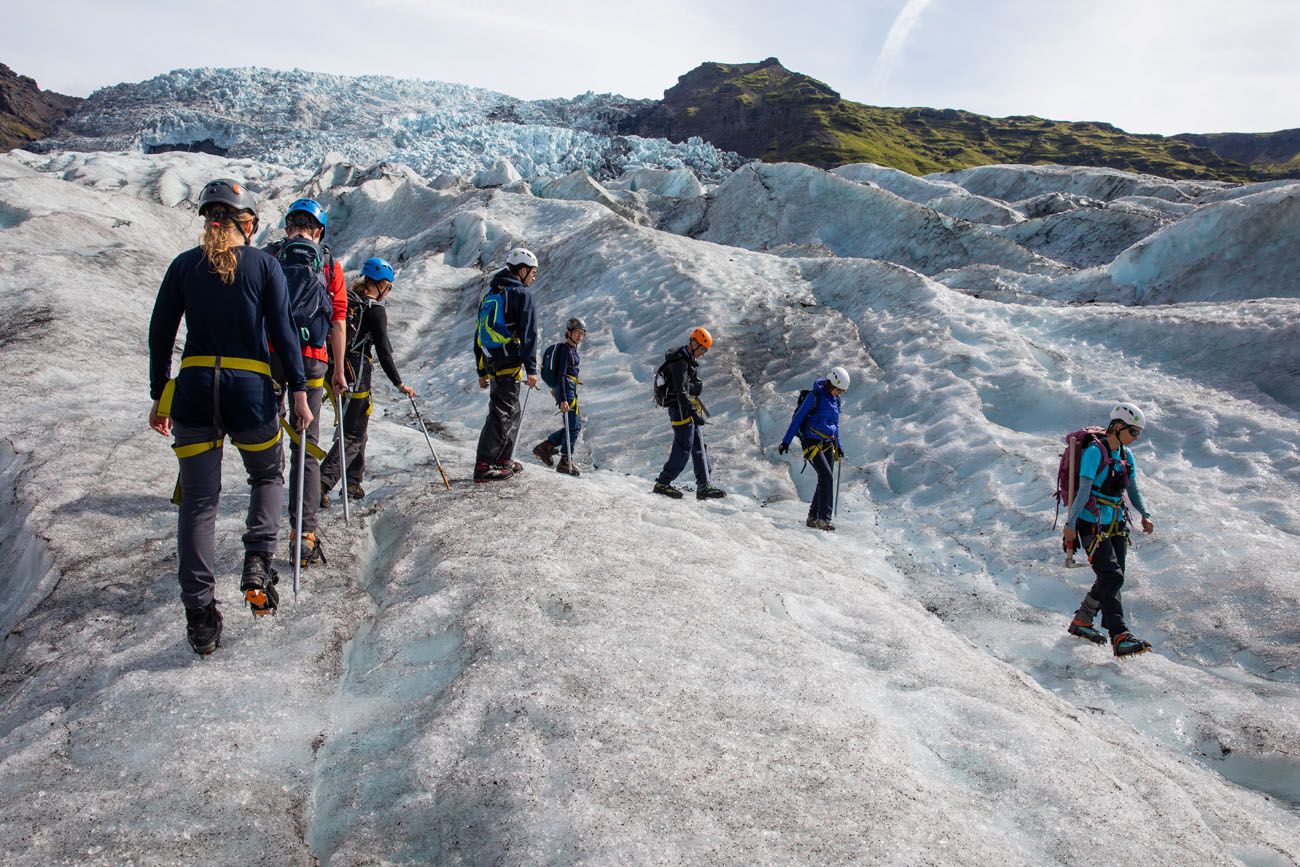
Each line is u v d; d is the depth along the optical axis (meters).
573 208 26.97
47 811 2.64
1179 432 8.75
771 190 27.42
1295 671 5.32
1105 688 5.37
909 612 5.59
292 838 2.67
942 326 12.28
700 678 3.66
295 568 4.05
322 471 5.80
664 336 13.54
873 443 9.93
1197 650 5.76
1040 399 9.93
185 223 25.45
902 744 3.53
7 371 8.70
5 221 19.14
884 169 32.31
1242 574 6.30
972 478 8.68
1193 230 15.04
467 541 5.05
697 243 18.33
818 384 8.20
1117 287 15.70
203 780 2.85
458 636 3.84
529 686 3.36
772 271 16.42
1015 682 4.75
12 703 3.53
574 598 4.29
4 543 5.50
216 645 3.71
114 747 3.01
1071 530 5.83
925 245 22.06
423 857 2.56
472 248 24.30
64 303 11.95
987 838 2.93
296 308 4.67
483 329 6.64
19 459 6.49
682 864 2.44
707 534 6.31
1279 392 9.27
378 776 2.94
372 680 3.62
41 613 4.25
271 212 34.91
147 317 12.54
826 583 5.68
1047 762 3.55
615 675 3.53
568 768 2.85
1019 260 19.70
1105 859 2.98
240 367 3.57
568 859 2.44
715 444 10.42
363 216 35.03
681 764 2.94
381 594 4.56
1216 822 3.63
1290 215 14.12
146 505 5.73
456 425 11.73
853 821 2.75
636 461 10.23
